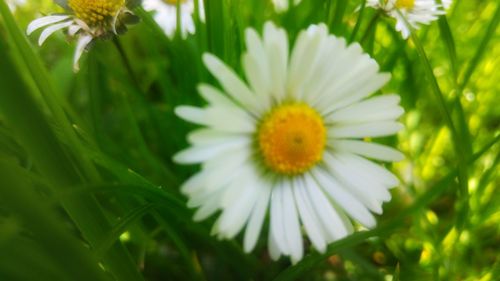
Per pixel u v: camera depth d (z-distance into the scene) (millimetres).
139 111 58
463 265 48
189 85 50
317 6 52
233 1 49
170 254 48
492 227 51
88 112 55
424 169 58
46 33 45
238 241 46
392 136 55
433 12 49
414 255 51
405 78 57
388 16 48
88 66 48
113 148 49
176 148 54
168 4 57
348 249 45
